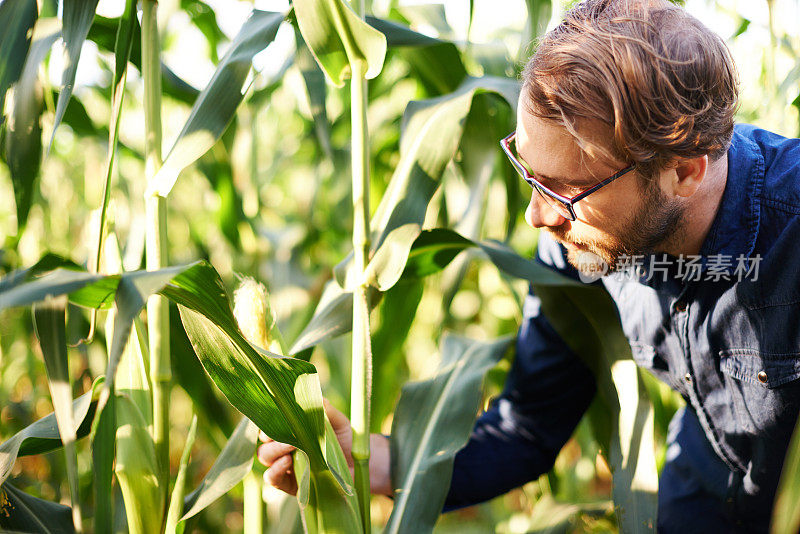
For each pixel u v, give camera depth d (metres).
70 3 0.73
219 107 0.74
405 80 1.64
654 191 0.69
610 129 0.65
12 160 0.77
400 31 0.99
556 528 1.21
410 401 0.99
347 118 1.58
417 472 0.89
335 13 0.68
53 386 0.57
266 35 0.80
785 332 0.78
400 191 0.79
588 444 1.66
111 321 0.80
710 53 0.67
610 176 0.68
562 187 0.71
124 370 0.80
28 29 0.76
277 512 1.19
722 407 0.90
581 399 1.08
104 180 0.69
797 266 0.75
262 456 0.81
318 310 0.99
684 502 1.09
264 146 2.06
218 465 0.80
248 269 1.48
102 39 1.00
